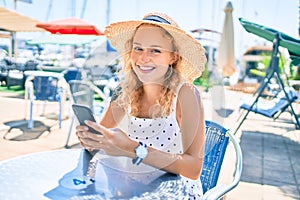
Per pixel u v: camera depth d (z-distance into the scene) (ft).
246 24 17.06
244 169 11.16
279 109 16.88
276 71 16.25
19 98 23.59
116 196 3.40
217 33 27.99
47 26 24.86
